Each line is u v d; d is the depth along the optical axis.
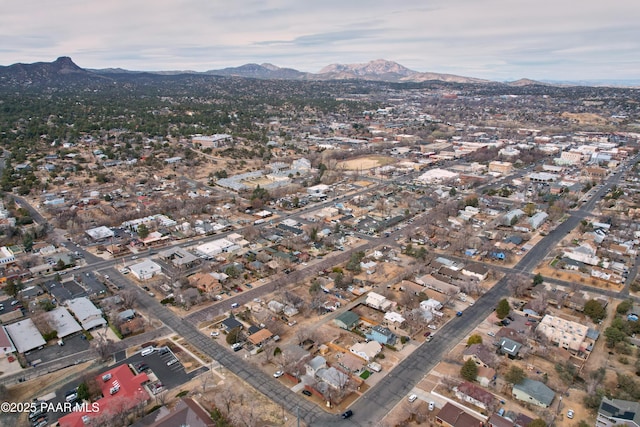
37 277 128.00
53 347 94.56
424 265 135.50
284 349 91.75
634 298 116.19
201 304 113.62
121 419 72.81
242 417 72.00
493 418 72.31
